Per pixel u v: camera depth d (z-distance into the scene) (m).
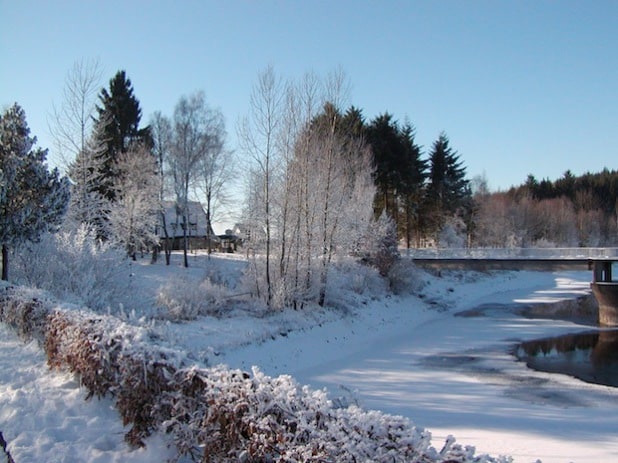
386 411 13.30
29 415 7.26
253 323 21.84
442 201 63.41
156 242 34.59
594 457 9.07
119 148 40.25
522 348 24.39
